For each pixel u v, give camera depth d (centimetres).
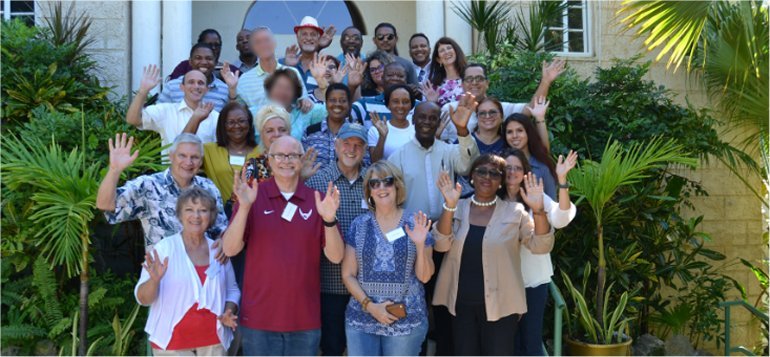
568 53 1024
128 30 956
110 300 689
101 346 670
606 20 1024
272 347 515
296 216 518
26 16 955
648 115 864
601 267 725
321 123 632
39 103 800
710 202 1001
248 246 521
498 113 621
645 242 843
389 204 521
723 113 980
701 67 952
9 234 695
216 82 750
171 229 538
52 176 611
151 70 641
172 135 651
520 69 856
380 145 605
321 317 559
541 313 594
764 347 978
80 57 866
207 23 1083
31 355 677
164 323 507
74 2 943
